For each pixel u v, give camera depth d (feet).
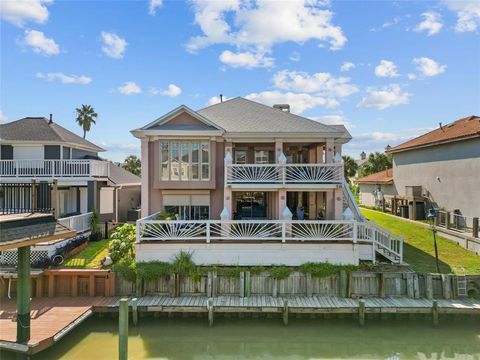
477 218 53.42
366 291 42.88
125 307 30.22
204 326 38.91
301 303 40.11
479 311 39.27
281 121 58.03
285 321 38.55
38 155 67.97
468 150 61.82
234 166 51.24
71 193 67.62
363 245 45.55
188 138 54.03
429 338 37.68
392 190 93.71
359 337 37.91
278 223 46.21
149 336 37.17
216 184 55.36
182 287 43.27
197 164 54.75
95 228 61.00
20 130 70.44
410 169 83.30
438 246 56.18
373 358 34.53
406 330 38.73
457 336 37.81
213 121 57.41
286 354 35.35
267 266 44.52
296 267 44.09
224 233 46.21
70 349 34.01
